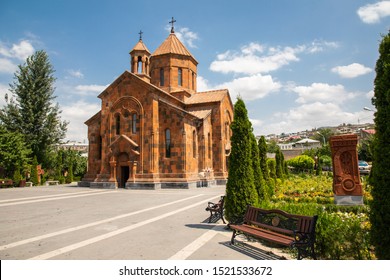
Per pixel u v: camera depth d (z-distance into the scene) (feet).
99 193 66.95
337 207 37.99
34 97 118.11
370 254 19.49
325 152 190.39
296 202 46.39
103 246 23.24
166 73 104.12
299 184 70.74
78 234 27.35
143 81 81.66
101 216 36.88
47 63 124.67
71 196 61.00
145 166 78.54
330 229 20.22
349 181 42.45
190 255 20.85
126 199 54.75
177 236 26.43
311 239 19.19
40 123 118.83
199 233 27.58
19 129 115.24
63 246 23.31
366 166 130.41
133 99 82.89
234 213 29.40
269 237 20.88
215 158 96.07
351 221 21.72
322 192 55.62
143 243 24.07
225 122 103.30
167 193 65.05
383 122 17.16
